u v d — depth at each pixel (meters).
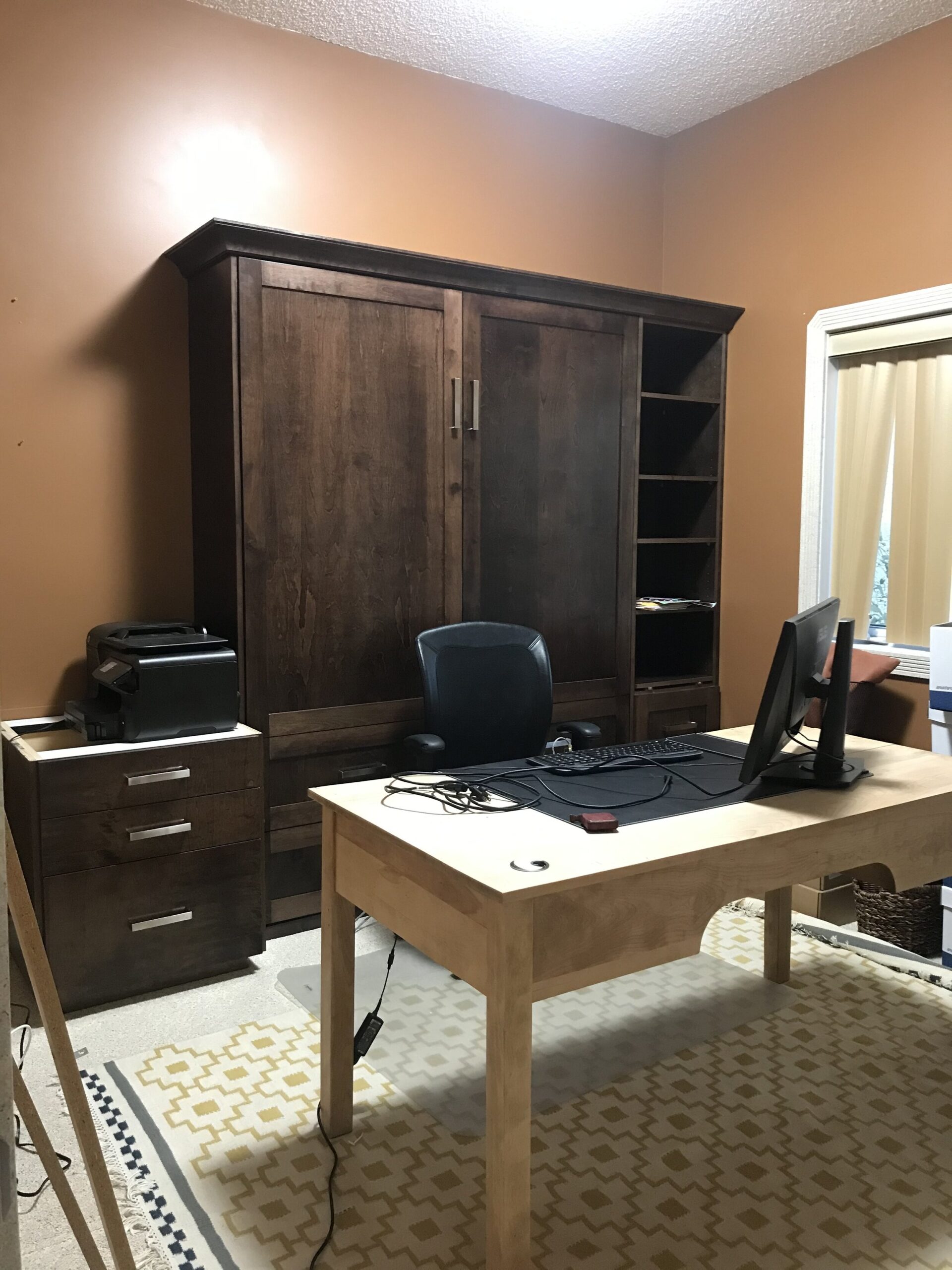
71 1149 1.90
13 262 2.78
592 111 3.80
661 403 4.04
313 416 2.83
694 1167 1.86
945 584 3.19
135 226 2.95
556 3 2.97
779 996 2.55
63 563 2.92
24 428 2.83
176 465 3.07
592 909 1.54
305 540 2.85
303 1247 1.65
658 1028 2.39
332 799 1.91
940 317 3.10
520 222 3.71
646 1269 1.60
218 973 2.66
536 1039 2.35
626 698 3.57
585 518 3.42
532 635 2.99
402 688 3.07
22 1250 1.64
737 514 3.81
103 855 2.44
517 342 3.21
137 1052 2.27
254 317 2.71
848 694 2.02
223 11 3.03
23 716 2.89
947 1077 2.17
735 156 3.75
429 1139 1.95
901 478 3.29
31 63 2.76
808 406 3.50
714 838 1.67
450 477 3.10
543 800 1.92
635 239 4.02
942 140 3.06
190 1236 1.67
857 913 3.06
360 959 2.79
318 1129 1.98
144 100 2.93
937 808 2.02
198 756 2.57
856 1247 1.65
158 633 2.76
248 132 3.11
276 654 2.83
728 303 3.81
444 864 1.54
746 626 3.79
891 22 3.07
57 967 2.40
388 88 3.37
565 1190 1.79
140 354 2.99
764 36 3.17
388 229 3.41
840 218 3.37
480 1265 1.61
